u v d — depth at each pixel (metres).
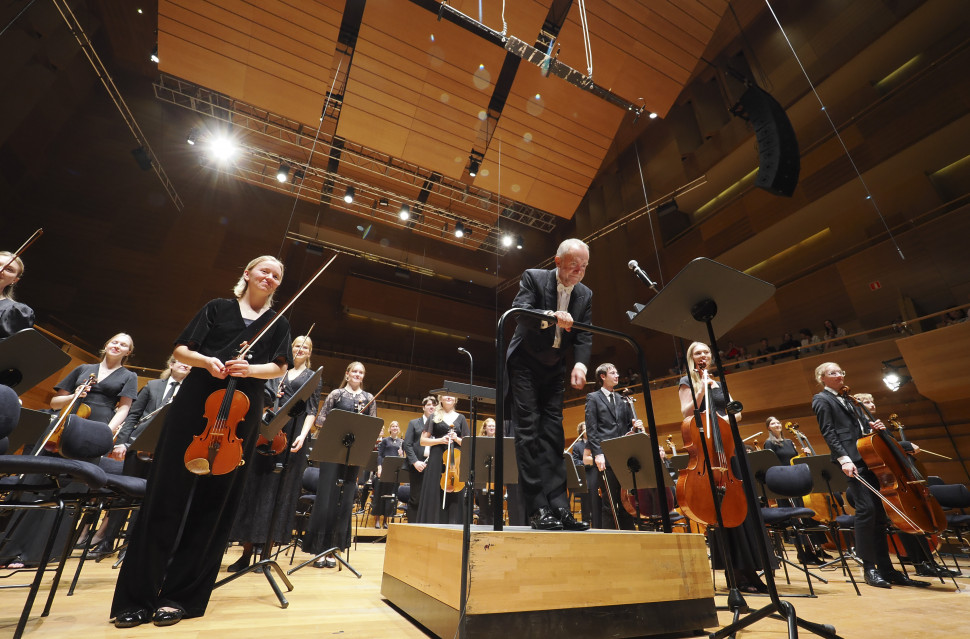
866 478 3.10
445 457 4.42
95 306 11.81
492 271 16.25
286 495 3.24
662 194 12.98
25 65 10.09
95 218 12.22
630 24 8.91
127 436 3.52
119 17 11.49
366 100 9.30
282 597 2.02
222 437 1.72
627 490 4.11
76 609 1.85
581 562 1.58
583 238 14.80
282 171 10.97
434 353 16.66
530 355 2.11
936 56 8.97
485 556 1.44
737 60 11.76
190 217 13.27
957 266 8.62
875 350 7.96
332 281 15.58
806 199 10.46
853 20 9.76
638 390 11.62
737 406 1.67
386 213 12.43
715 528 2.72
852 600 2.43
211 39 8.56
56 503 1.62
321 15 8.53
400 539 2.11
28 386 1.74
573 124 10.01
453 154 10.01
